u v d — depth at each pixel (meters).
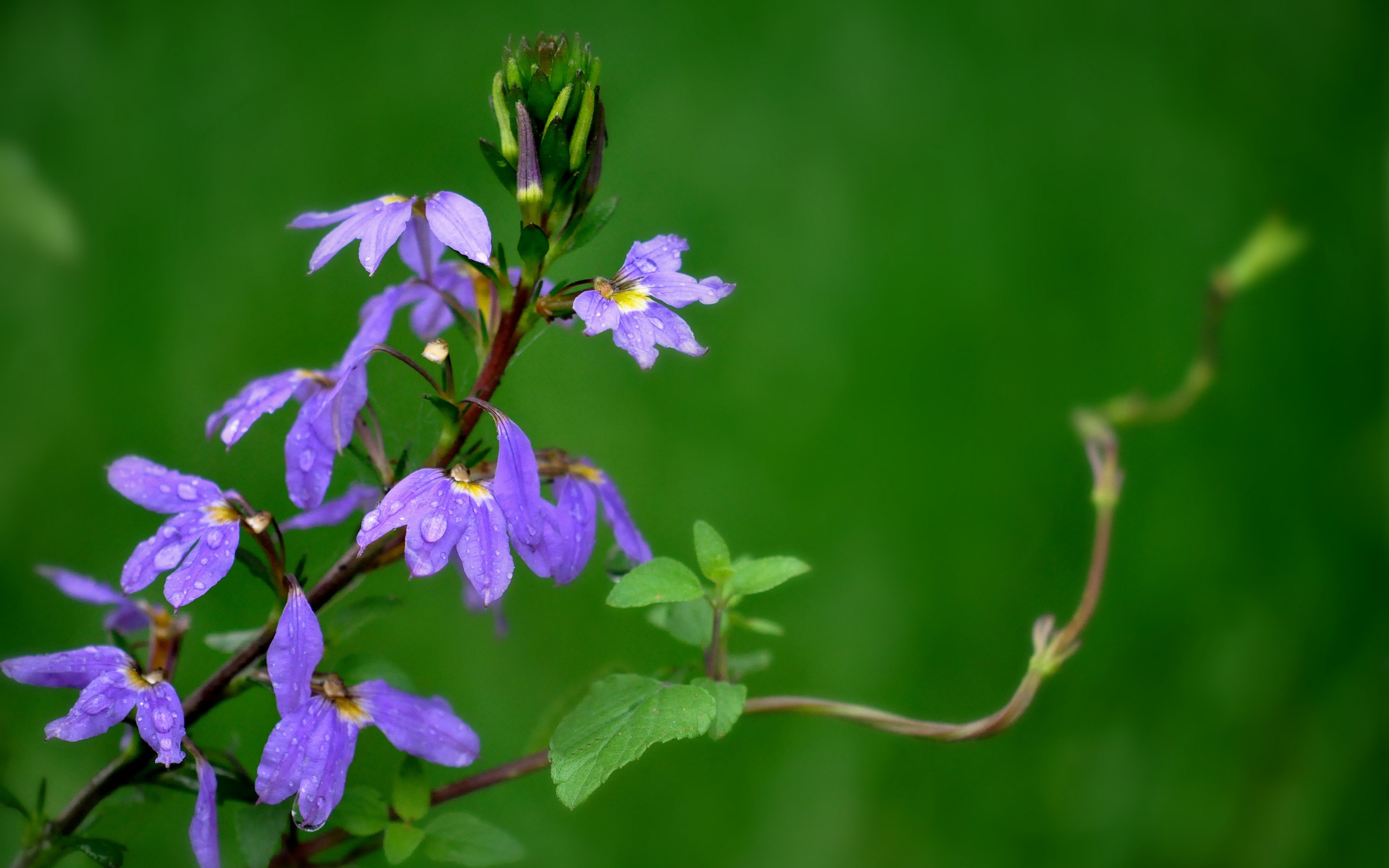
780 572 0.59
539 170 0.57
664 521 0.89
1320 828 0.85
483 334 0.58
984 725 0.59
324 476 0.58
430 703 0.57
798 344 0.97
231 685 0.57
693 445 0.92
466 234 0.56
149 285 0.91
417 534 0.55
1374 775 0.86
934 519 0.93
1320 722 0.88
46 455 0.83
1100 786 0.85
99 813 0.58
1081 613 0.60
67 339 0.87
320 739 0.56
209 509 0.57
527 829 0.76
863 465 0.94
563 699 0.60
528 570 0.81
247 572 0.75
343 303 0.90
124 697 0.56
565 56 0.57
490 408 0.56
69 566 0.79
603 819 0.78
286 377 0.58
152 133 0.97
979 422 0.97
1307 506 0.96
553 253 0.57
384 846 0.57
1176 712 0.88
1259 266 0.73
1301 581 0.93
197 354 0.88
